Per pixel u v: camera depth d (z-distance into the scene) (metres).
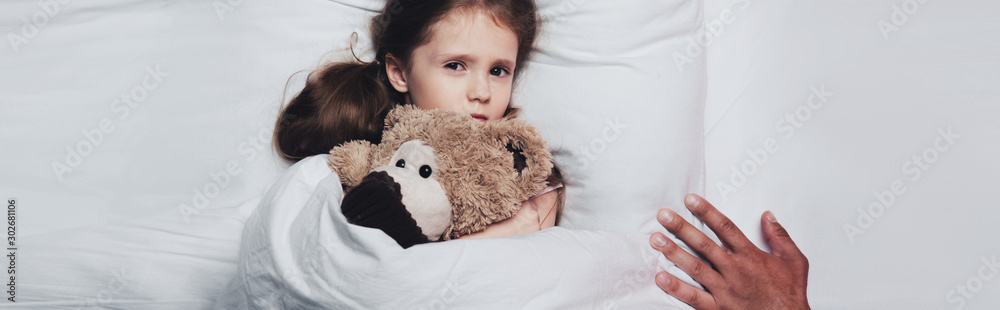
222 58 1.15
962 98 1.25
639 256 0.99
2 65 1.12
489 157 0.89
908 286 1.19
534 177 0.92
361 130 1.12
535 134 0.91
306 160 1.00
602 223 1.07
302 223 0.89
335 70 1.13
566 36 1.12
